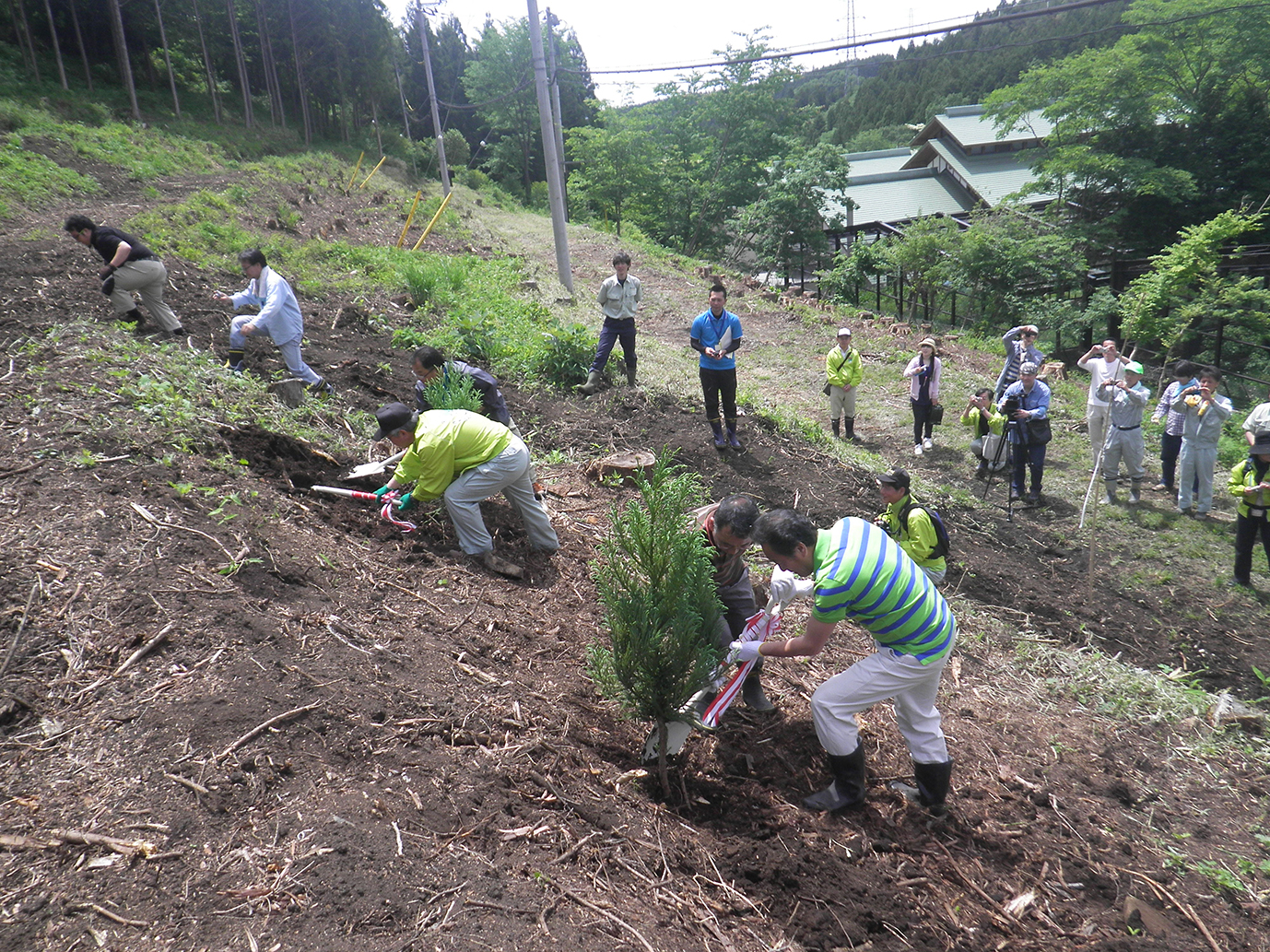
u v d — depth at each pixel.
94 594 3.27
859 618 3.45
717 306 8.09
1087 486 9.35
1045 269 19.22
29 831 2.32
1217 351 14.88
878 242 23.48
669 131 35.94
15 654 2.92
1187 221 21.31
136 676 2.96
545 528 5.29
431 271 11.94
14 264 8.34
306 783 2.72
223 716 2.87
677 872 2.98
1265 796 4.46
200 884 2.28
